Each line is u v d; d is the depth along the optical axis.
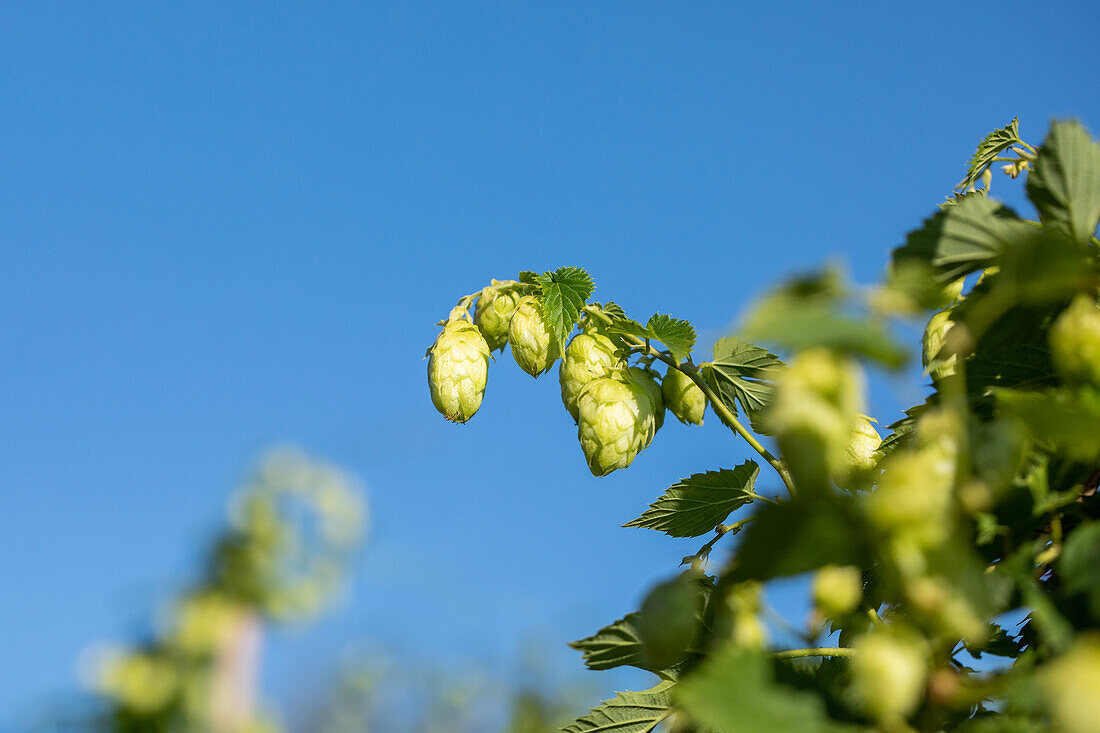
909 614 0.36
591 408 0.91
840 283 0.35
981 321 0.44
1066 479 0.49
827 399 0.35
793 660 0.52
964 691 0.38
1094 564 0.39
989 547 0.49
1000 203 0.51
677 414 0.98
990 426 0.39
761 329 0.33
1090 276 0.46
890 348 0.32
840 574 0.42
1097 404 0.41
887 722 0.35
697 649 0.56
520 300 1.04
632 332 0.97
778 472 0.87
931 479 0.36
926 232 0.52
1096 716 0.29
